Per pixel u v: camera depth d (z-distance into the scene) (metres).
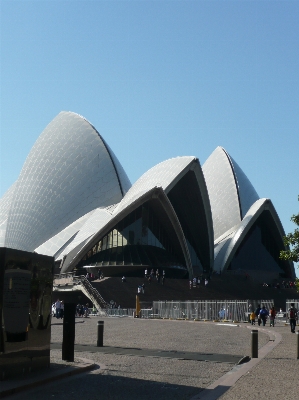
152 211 59.09
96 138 68.88
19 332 10.27
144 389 9.55
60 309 37.03
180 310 39.72
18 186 68.19
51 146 69.75
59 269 57.81
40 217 63.94
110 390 9.38
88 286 45.06
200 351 15.93
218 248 64.25
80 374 11.09
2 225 68.94
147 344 17.78
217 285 52.03
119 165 70.06
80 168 66.75
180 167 56.38
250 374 11.35
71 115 72.19
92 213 62.56
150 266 56.59
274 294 53.16
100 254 57.78
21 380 9.73
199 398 8.75
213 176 70.12
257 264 65.75
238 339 20.52
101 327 16.77
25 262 10.54
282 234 65.62
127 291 45.91
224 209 67.12
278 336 22.53
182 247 59.12
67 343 12.49
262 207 62.81
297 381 10.44
